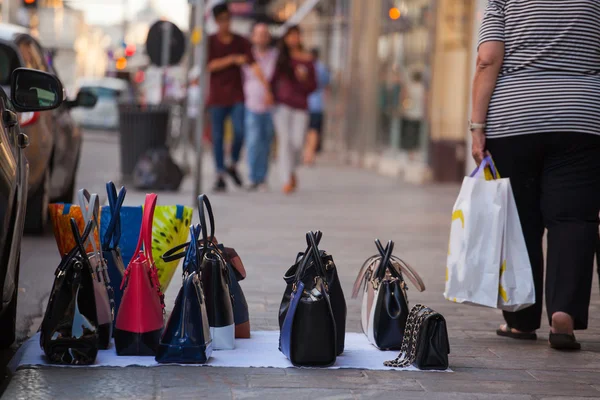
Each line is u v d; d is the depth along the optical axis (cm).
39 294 1212
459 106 3161
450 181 3191
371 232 1859
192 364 823
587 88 945
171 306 1070
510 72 967
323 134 5466
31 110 944
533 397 768
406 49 3628
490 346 947
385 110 3991
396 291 898
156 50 3003
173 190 2591
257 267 1377
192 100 4541
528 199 974
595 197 945
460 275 945
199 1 2211
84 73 12200
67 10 7438
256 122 2762
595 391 791
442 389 779
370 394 754
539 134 946
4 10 4400
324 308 824
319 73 4372
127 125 2652
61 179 1841
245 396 737
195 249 852
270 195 2611
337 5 5053
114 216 901
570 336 931
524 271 943
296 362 825
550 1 956
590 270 938
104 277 852
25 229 1673
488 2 991
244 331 927
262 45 2711
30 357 827
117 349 842
